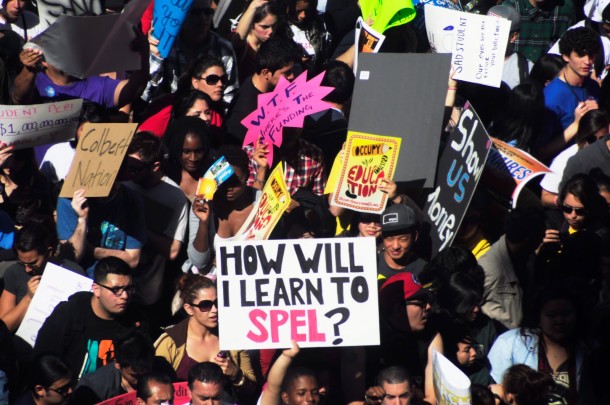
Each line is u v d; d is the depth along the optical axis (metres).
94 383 20.56
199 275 21.72
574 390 21.23
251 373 21.88
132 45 25.14
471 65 26.14
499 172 25.64
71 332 21.33
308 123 26.27
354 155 24.19
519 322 23.98
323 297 20.34
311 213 24.27
